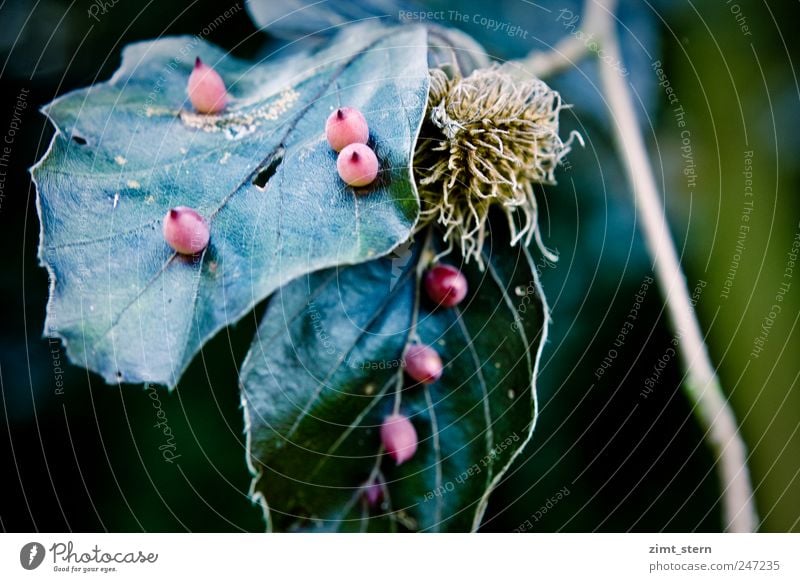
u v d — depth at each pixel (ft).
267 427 0.79
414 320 0.80
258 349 0.79
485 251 0.80
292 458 0.79
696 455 0.90
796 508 0.86
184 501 0.87
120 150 0.78
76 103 0.78
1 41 0.85
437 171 0.78
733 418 0.85
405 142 0.74
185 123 0.78
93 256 0.76
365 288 0.80
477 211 0.80
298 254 0.75
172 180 0.77
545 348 0.89
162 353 0.75
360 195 0.75
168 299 0.76
